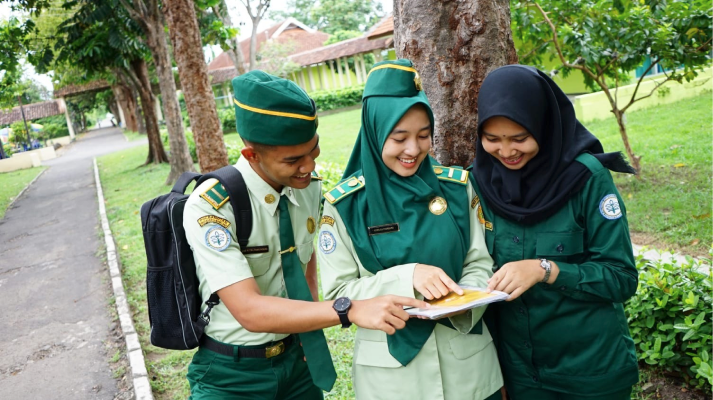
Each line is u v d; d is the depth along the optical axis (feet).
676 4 20.42
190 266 6.68
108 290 21.13
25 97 212.84
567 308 6.36
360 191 6.45
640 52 20.83
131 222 32.12
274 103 5.64
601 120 39.68
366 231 6.31
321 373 6.65
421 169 6.40
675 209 18.54
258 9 67.62
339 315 5.49
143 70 57.52
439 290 5.65
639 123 34.71
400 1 9.32
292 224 6.84
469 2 8.71
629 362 6.43
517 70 6.07
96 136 163.02
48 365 15.79
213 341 6.78
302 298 6.67
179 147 42.11
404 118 5.85
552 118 6.15
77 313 19.48
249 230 6.34
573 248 6.23
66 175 67.15
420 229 6.19
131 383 13.73
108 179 54.65
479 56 8.81
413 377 6.14
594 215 6.16
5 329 19.21
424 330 6.14
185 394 12.69
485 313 6.96
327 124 74.69
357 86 99.35
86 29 45.78
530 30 22.31
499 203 6.41
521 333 6.66
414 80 6.01
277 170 5.98
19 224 39.37
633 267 6.22
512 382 6.96
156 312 6.89
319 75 113.91
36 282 24.29
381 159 6.27
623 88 40.65
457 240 6.25
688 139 27.71
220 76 115.44
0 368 16.12
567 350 6.49
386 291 5.95
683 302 9.62
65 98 168.45
